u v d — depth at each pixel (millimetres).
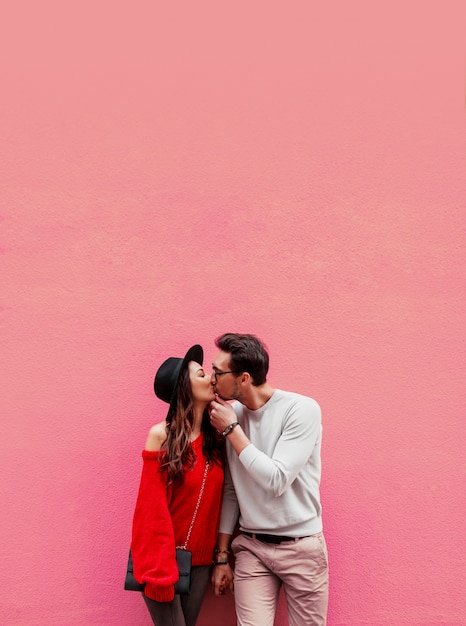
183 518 2617
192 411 2635
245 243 3186
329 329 3158
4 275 3133
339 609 3021
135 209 3188
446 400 3141
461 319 3191
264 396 2686
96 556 3008
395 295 3189
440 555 3057
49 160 3209
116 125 3240
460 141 3301
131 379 3098
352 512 3072
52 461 3043
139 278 3150
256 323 3146
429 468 3102
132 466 3051
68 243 3162
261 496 2650
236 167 3229
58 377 3088
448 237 3234
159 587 2447
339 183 3238
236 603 2715
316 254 3193
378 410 3125
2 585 2975
